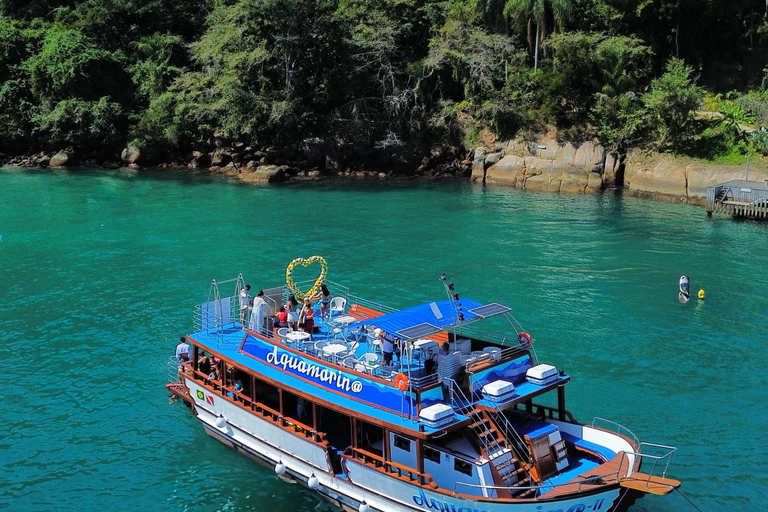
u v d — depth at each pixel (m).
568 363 34.38
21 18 106.69
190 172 90.12
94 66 96.88
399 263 49.91
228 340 28.45
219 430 27.73
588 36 83.12
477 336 36.72
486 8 89.19
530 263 50.16
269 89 90.56
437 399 21.86
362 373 22.95
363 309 29.78
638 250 53.44
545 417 24.48
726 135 74.62
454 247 54.12
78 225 61.31
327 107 94.62
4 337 37.81
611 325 39.06
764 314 40.72
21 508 24.19
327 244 54.97
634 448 21.92
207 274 47.81
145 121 93.69
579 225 61.31
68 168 91.75
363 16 92.81
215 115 89.44
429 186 81.31
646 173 75.06
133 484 25.58
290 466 25.28
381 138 90.69
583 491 20.09
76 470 26.39
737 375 33.19
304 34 86.94
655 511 23.56
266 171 84.25
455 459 21.20
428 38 95.62
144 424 29.62
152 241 56.09
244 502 24.58
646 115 77.88
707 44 92.94
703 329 38.56
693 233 58.47
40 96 96.81
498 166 83.00
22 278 47.34
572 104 83.56
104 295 44.09
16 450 27.56
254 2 85.19
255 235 57.84
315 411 23.84
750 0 91.19
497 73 87.94
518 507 19.97
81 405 31.00
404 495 21.88
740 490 24.70
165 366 34.62
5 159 94.62
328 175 89.06
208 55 91.75
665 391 31.64
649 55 87.50
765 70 84.00
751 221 62.69
